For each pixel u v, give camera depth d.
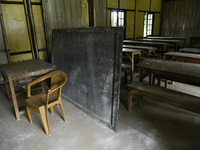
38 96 2.40
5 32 4.13
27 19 4.53
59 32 3.28
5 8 4.09
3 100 3.26
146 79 4.32
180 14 9.70
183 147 1.87
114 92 2.07
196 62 3.47
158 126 2.29
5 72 2.46
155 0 9.59
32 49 4.81
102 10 6.59
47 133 2.15
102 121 2.35
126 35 8.38
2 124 2.43
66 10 5.32
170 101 2.10
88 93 2.55
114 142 1.99
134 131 2.18
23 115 2.68
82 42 2.57
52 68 2.71
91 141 2.02
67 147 1.93
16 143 2.02
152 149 1.86
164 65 2.80
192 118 2.48
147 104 2.95
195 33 9.39
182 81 2.90
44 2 4.66
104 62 2.18
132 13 8.36
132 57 3.94
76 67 2.76
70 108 2.86
